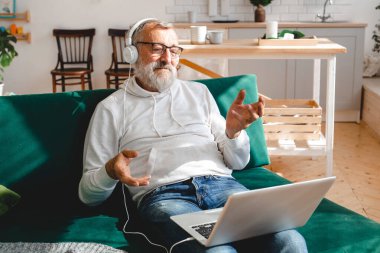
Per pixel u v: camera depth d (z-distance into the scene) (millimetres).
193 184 2010
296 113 3400
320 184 1685
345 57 5523
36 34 6246
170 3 6203
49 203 2205
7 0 6129
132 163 2117
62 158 2213
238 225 1622
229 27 5605
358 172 4000
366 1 6078
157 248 1817
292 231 1766
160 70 2189
